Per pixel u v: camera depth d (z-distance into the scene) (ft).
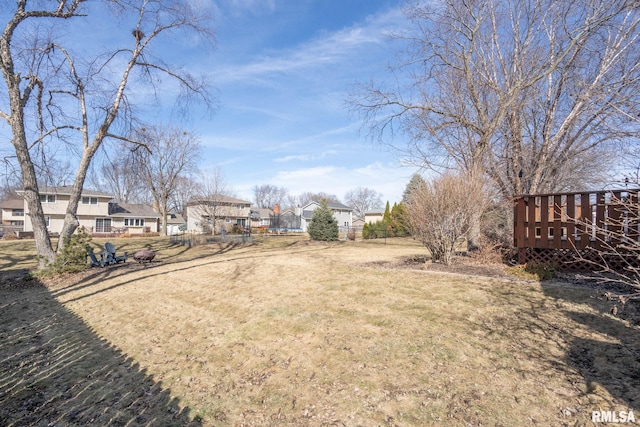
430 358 12.55
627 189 11.98
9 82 34.86
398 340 14.20
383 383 11.31
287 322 17.48
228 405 11.29
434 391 10.59
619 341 12.58
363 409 10.16
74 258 36.37
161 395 12.27
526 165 41.19
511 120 41.32
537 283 21.13
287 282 26.23
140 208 152.97
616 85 32.30
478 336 14.02
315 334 15.66
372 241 85.20
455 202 27.99
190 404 11.52
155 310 22.77
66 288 30.68
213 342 16.57
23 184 37.01
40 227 36.86
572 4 34.76
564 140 37.91
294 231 159.63
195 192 114.42
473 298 18.81
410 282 23.22
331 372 12.41
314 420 9.99
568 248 24.04
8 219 135.64
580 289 19.07
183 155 121.19
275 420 10.23
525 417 9.07
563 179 41.11
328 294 21.68
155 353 16.06
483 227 31.17
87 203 125.08
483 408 9.57
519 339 13.47
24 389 13.21
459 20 40.29
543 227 25.40
